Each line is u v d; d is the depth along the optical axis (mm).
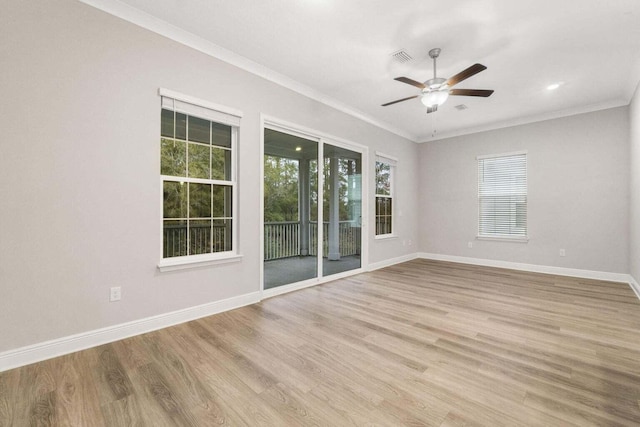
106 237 2404
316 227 4375
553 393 1737
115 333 2449
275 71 3594
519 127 5367
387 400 1683
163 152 2803
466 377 1912
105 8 2379
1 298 1975
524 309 3215
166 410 1601
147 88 2611
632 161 4105
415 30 2785
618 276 4465
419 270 5344
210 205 3150
